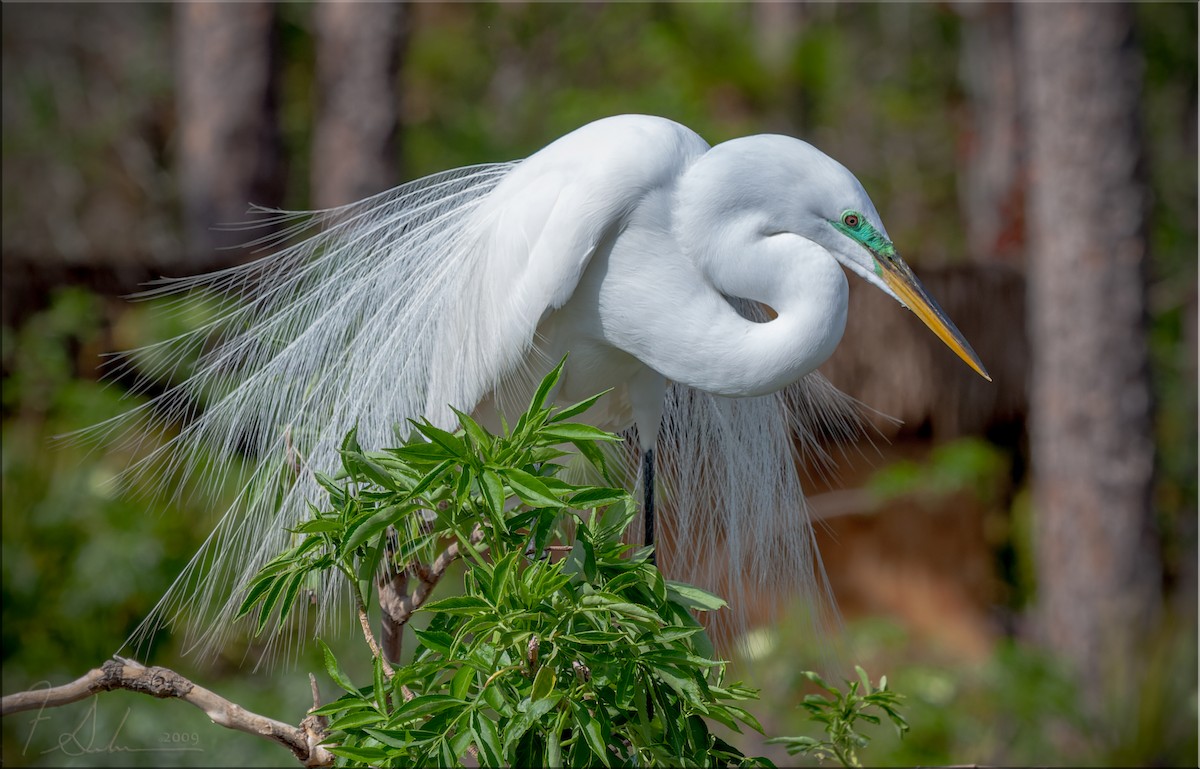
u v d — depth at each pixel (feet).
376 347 17.46
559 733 10.48
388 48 53.72
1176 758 38.34
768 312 19.61
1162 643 41.60
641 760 11.43
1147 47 80.53
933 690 37.58
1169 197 75.72
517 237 16.52
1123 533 43.75
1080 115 43.24
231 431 17.56
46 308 39.60
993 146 73.56
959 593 44.80
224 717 11.91
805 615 22.86
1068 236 43.75
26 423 37.86
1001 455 48.32
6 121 71.67
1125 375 43.73
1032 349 45.65
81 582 33.45
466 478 10.64
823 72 62.18
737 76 60.90
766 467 18.98
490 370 17.22
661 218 15.96
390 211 18.74
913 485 42.39
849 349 43.73
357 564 13.12
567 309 16.99
